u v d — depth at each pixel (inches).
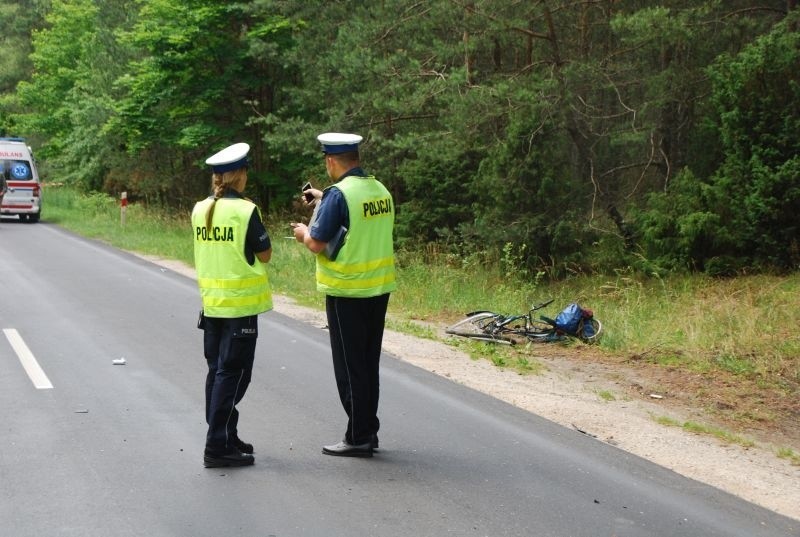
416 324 480.4
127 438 251.1
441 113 747.4
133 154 1197.1
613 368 395.5
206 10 988.6
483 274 655.8
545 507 209.0
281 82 1079.6
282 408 287.9
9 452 236.4
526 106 677.9
